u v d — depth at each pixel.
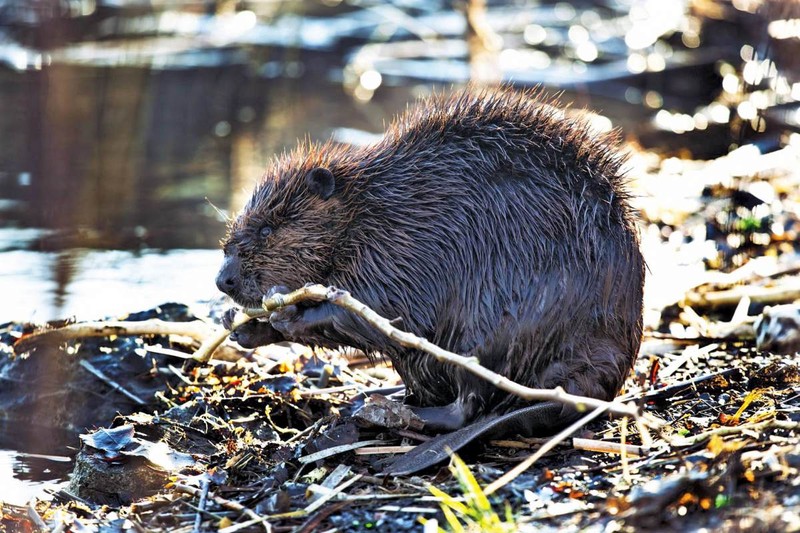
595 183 7.46
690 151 17.39
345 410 8.34
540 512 6.05
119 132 19.19
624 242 7.37
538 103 7.83
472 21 20.58
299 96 23.23
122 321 9.82
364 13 26.20
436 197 7.50
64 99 15.51
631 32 24.78
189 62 23.47
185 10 25.27
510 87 8.18
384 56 24.02
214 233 14.73
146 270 12.77
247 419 8.10
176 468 7.38
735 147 16.33
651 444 6.72
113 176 16.69
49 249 13.13
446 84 22.19
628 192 7.72
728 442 6.42
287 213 7.75
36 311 10.70
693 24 23.14
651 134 18.70
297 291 7.20
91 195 15.38
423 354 7.52
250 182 17.28
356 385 8.75
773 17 16.62
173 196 16.28
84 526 6.69
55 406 9.12
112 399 9.09
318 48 24.77
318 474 7.08
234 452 7.59
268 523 6.38
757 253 11.98
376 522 6.23
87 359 9.26
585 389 7.23
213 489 7.02
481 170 7.48
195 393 8.70
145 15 24.42
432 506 6.41
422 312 7.48
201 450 7.76
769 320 9.11
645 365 9.03
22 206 14.90
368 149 7.97
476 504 5.96
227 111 22.22
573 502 6.14
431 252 7.44
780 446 6.24
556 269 7.22
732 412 7.60
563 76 21.89
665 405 7.92
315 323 7.55
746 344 9.33
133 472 7.30
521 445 7.26
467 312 7.33
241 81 23.78
